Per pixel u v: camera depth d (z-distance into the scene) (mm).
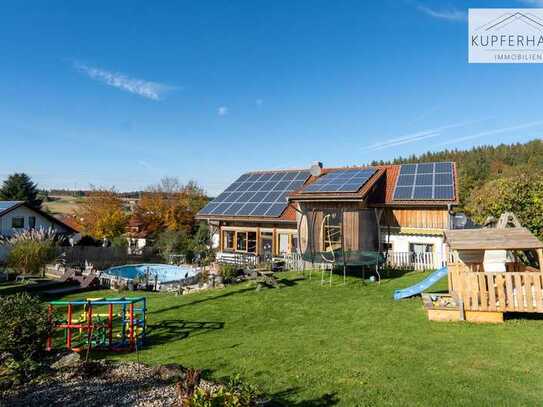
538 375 6688
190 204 51625
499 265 12031
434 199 19875
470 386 6348
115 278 22266
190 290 19094
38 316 7676
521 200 19625
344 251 17703
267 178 30766
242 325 11336
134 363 7273
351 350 8336
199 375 6047
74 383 6207
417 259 19734
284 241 24922
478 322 10062
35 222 36094
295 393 6293
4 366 6656
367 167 26578
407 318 10773
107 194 48156
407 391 6242
